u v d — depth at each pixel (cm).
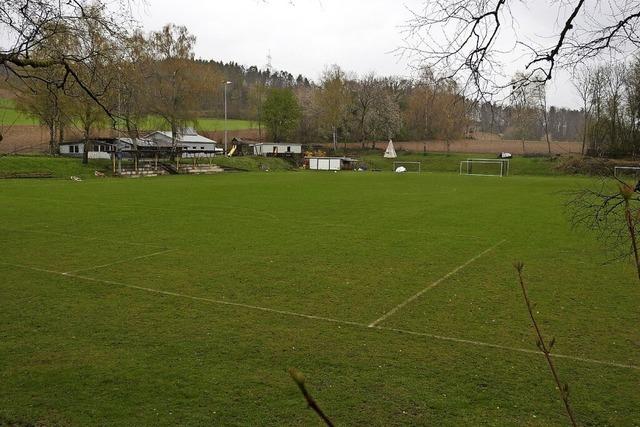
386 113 8956
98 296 1087
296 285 1185
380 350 805
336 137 9850
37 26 1140
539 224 2167
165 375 706
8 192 3406
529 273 1319
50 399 636
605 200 693
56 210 2514
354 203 2959
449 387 677
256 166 7175
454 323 937
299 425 581
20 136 5841
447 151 8931
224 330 888
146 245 1656
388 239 1795
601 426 586
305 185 4344
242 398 643
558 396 655
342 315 977
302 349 805
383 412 611
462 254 1551
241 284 1190
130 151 5609
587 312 1005
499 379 704
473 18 564
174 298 1077
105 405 623
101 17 1222
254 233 1903
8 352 780
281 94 9288
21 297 1073
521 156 7962
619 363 761
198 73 6525
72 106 1471
